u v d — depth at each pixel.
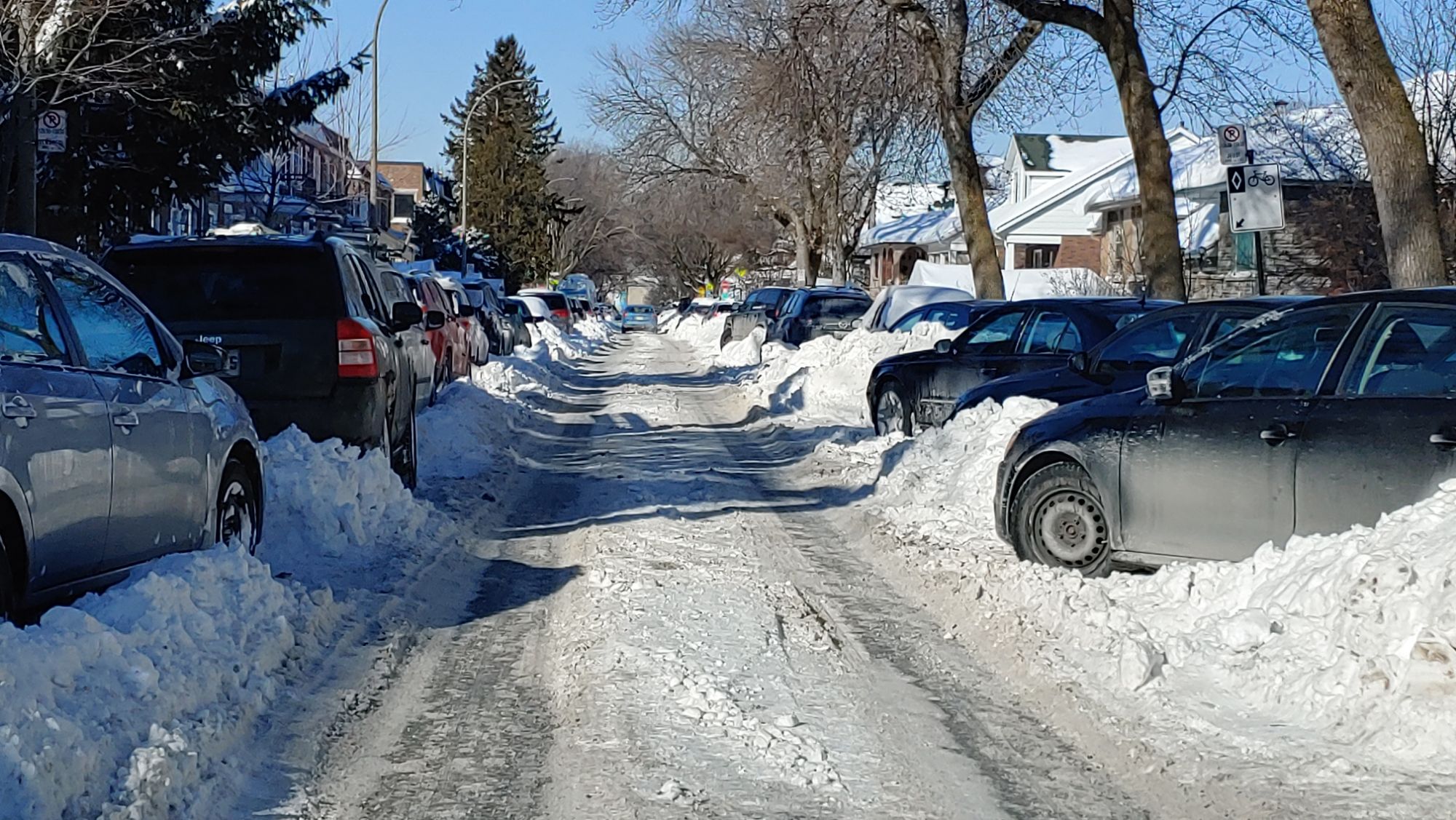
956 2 25.98
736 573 9.39
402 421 12.40
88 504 6.31
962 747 5.85
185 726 5.45
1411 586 5.79
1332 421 7.34
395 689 6.72
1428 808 4.88
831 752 5.77
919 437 13.46
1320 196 33.25
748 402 24.70
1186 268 40.12
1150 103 22.47
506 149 87.44
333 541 9.73
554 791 5.34
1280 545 7.54
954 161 28.19
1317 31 14.09
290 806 5.12
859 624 8.08
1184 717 5.98
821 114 28.33
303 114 28.19
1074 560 8.80
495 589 9.09
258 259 10.90
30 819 4.38
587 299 74.38
